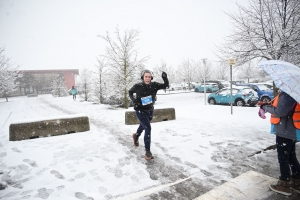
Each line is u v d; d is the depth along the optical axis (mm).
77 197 2480
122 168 3312
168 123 7035
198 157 3697
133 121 7141
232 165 3273
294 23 7516
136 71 13211
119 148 4363
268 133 5238
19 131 5273
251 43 8156
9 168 3408
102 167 3373
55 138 5371
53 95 36406
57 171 3260
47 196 2516
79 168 3355
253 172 2723
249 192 2234
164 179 2902
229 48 8938
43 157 3893
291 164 2340
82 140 5098
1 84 24562
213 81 27141
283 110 2006
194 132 5574
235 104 12562
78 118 6070
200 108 11148
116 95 13562
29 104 18719
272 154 3701
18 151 4301
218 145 4355
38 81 52812
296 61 7504
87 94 21562
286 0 7492
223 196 2172
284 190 2158
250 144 4340
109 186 2748
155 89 3803
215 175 2912
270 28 7855
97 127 6793
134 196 2334
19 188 2734
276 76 1973
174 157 3740
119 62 13164
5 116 10422
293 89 1802
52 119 5707
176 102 16609
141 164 3453
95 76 17500
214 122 6945
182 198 2287
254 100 11641
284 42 7328
